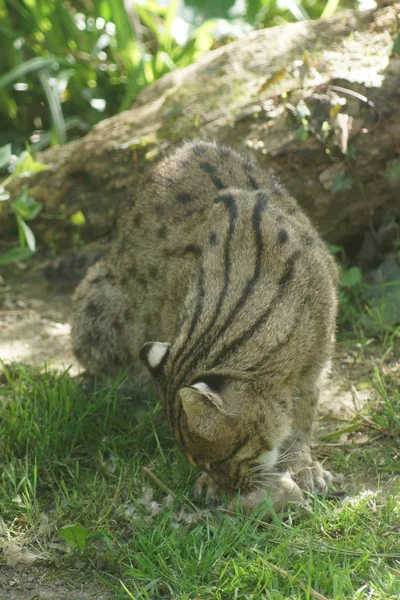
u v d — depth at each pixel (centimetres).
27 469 587
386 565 482
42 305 821
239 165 655
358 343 722
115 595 488
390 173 746
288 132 761
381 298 750
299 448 586
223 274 556
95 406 644
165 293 631
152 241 651
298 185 761
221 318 537
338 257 798
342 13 857
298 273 552
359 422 631
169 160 688
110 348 701
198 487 573
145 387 691
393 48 758
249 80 834
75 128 1012
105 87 1021
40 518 553
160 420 645
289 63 831
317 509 527
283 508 537
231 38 1021
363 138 741
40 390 660
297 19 1022
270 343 532
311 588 460
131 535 541
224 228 580
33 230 882
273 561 490
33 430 624
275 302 540
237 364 526
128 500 567
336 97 750
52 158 887
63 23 1022
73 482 589
